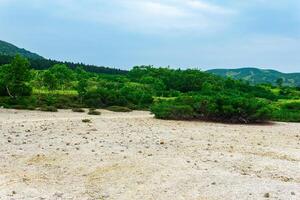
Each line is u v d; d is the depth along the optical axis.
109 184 13.16
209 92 52.00
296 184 13.45
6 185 12.93
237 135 26.33
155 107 36.94
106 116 38.97
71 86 84.00
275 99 83.50
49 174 14.45
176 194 12.09
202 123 33.31
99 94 57.16
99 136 22.89
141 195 12.08
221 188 12.59
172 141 22.14
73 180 13.74
